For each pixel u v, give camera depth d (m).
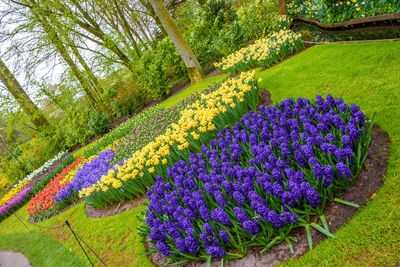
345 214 2.71
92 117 17.89
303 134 3.42
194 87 13.41
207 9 18.17
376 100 4.29
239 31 14.04
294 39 9.45
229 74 11.22
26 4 17.59
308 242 2.63
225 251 2.98
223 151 4.05
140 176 5.38
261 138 4.14
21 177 20.45
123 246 4.52
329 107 3.92
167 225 3.28
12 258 7.18
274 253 2.73
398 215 2.41
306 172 3.01
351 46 7.24
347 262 2.31
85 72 19.41
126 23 22.17
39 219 9.04
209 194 3.48
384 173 2.89
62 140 20.38
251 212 2.93
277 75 8.09
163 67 15.92
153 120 9.51
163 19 13.28
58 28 16.81
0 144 30.45
